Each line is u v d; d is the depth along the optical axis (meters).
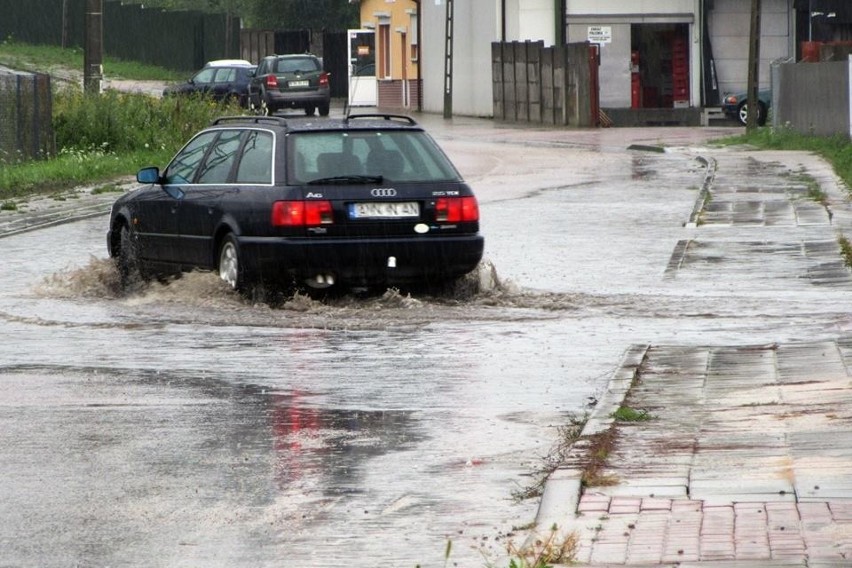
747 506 16.84
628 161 82.81
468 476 19.58
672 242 45.69
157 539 16.98
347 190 33.59
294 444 21.48
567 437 21.31
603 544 15.75
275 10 199.12
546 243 46.00
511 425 22.47
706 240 45.91
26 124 79.56
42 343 30.31
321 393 25.00
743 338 29.22
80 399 24.75
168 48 178.88
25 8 191.38
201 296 35.06
